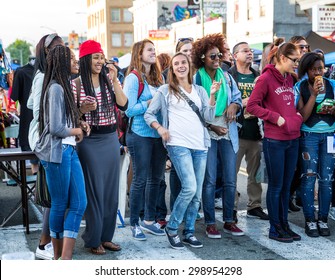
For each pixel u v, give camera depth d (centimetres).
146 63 561
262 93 540
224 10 4578
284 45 535
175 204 532
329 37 1584
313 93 555
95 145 495
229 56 669
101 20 8662
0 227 616
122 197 611
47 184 464
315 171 578
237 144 573
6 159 556
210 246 545
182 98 521
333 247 544
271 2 2912
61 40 495
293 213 677
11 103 1035
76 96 483
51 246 509
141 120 549
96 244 513
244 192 793
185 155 518
